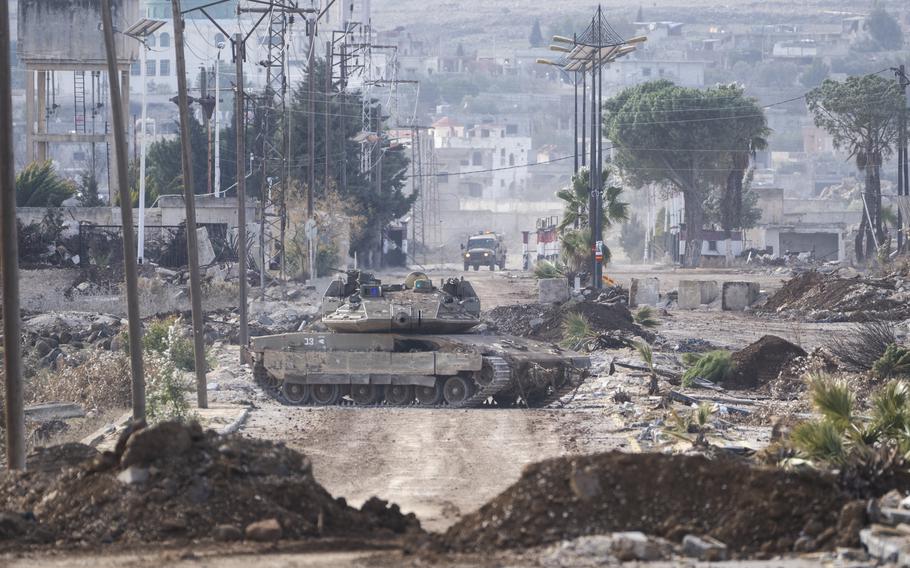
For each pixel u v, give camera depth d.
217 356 154.62
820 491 52.50
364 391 116.00
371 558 49.53
